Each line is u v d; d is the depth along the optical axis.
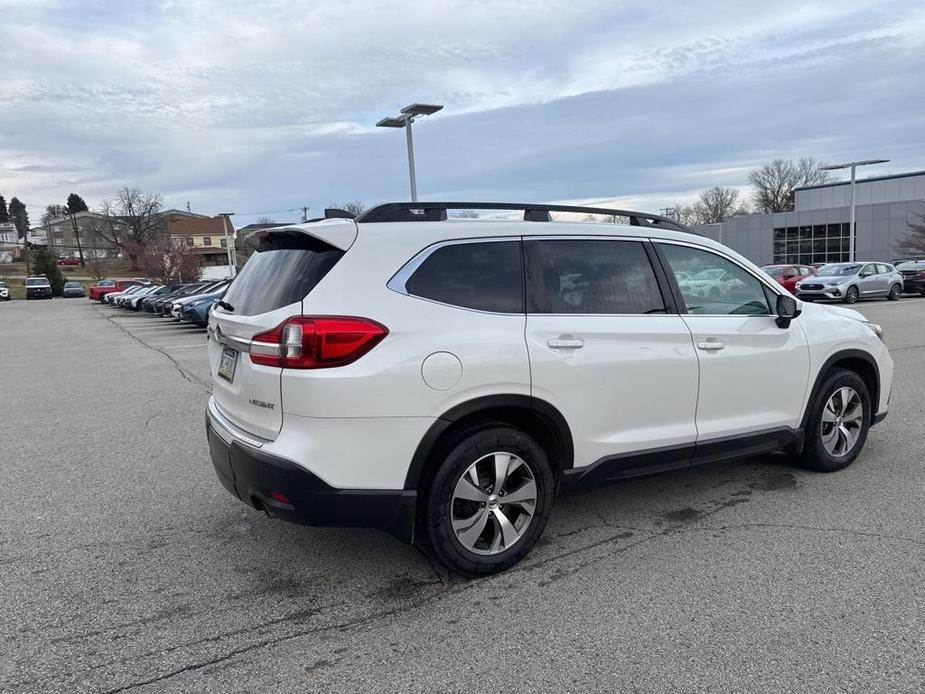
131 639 2.88
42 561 3.66
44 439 6.48
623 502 4.34
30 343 17.77
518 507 3.44
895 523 3.88
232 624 2.99
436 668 2.63
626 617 2.96
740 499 4.33
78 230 113.00
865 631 2.80
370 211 3.30
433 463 3.19
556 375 3.36
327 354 2.91
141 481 5.05
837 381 4.62
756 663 2.60
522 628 2.90
